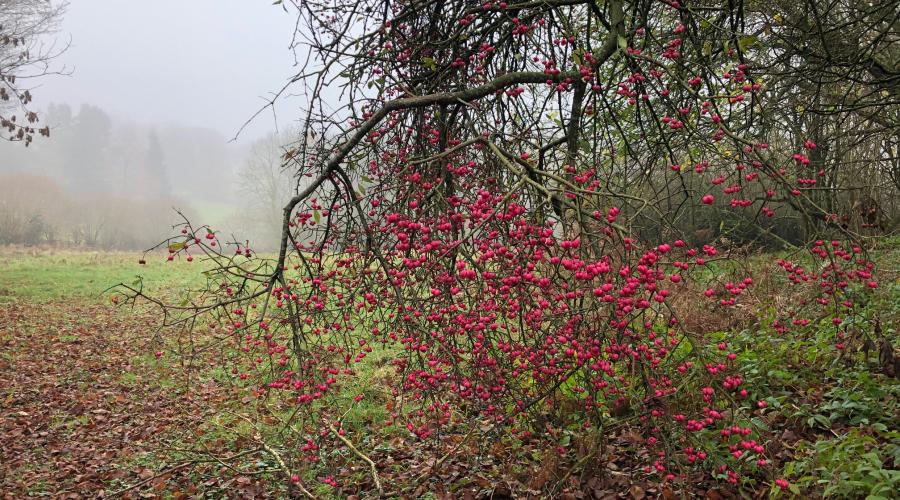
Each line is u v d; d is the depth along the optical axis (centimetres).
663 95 388
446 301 337
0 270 1955
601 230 329
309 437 561
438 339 333
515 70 511
